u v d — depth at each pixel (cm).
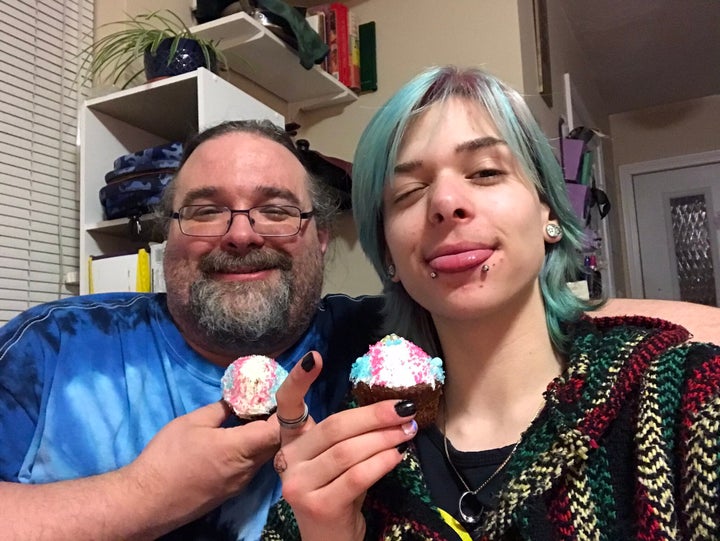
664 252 200
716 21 148
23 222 82
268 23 96
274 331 54
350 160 119
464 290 36
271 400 42
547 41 121
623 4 140
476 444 39
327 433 32
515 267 37
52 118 87
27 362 53
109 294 63
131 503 41
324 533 33
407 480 37
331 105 122
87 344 55
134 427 52
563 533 32
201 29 93
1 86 80
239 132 60
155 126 94
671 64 172
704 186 196
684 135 199
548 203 43
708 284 194
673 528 29
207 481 40
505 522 33
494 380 39
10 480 49
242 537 48
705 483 28
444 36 114
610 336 38
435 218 36
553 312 41
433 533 34
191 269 55
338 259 111
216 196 56
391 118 41
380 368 37
